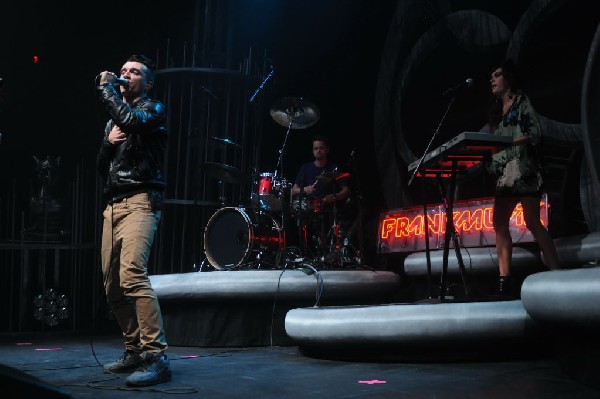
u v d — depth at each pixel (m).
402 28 6.78
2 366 1.74
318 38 7.73
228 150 7.45
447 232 3.83
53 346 5.11
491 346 3.56
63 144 7.82
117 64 7.97
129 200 3.24
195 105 6.86
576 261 4.20
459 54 6.59
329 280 4.92
